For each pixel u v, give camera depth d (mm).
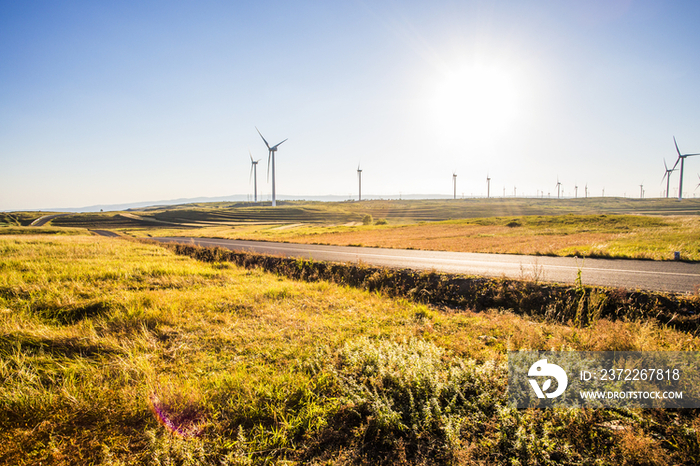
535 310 8867
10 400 3758
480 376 4344
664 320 7621
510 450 3197
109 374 4641
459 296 10383
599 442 3289
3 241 25781
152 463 3006
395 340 6082
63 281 10602
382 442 3385
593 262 14789
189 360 5297
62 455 3078
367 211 196500
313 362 4984
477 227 50781
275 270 16438
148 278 11664
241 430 3340
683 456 3023
